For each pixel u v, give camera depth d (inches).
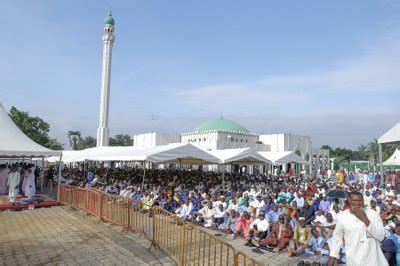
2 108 801.6
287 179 1223.5
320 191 730.8
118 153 953.5
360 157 4097.0
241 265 322.7
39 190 967.6
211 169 1817.2
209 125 2591.0
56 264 304.8
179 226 316.2
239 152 931.3
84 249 354.0
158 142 2178.9
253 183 1063.6
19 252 342.0
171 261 316.5
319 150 2500.0
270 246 415.2
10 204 633.0
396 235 349.4
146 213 410.6
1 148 687.1
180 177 1031.6
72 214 574.2
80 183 914.1
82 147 3735.2
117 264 307.0
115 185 836.0
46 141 2300.7
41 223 494.6
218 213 527.2
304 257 384.5
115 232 433.7
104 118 2102.6
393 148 3144.7
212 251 365.1
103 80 2113.7
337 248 175.9
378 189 703.1
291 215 475.5
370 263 161.5
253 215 498.3
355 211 166.9
